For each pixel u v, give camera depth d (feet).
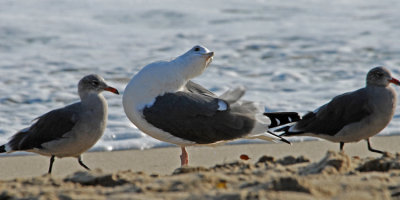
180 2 107.65
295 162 31.19
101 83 35.01
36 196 23.16
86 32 86.69
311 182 23.71
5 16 93.09
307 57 73.92
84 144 34.78
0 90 58.29
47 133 34.42
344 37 84.02
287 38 83.97
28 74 65.16
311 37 84.43
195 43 81.25
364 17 97.35
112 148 42.06
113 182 26.81
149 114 35.19
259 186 23.35
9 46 77.87
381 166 28.27
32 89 59.26
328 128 37.81
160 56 74.49
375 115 36.52
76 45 79.41
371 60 71.92
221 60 72.23
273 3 108.17
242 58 73.41
